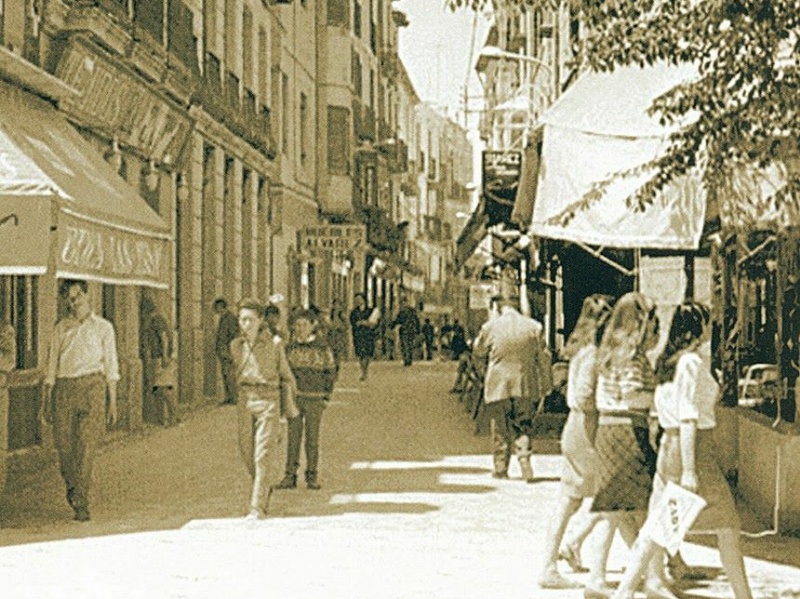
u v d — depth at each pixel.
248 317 11.46
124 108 19.28
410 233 88.81
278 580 8.35
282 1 35.16
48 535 10.39
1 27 14.70
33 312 15.74
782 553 9.66
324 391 13.48
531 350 14.04
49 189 10.97
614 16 8.96
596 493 8.03
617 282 23.41
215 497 12.80
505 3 9.32
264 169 34.12
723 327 13.49
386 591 8.02
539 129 12.43
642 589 8.25
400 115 80.75
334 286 51.16
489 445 18.06
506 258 24.77
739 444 12.68
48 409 15.76
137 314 20.48
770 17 8.22
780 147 8.64
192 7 25.06
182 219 24.95
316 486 13.46
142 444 18.12
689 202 11.31
